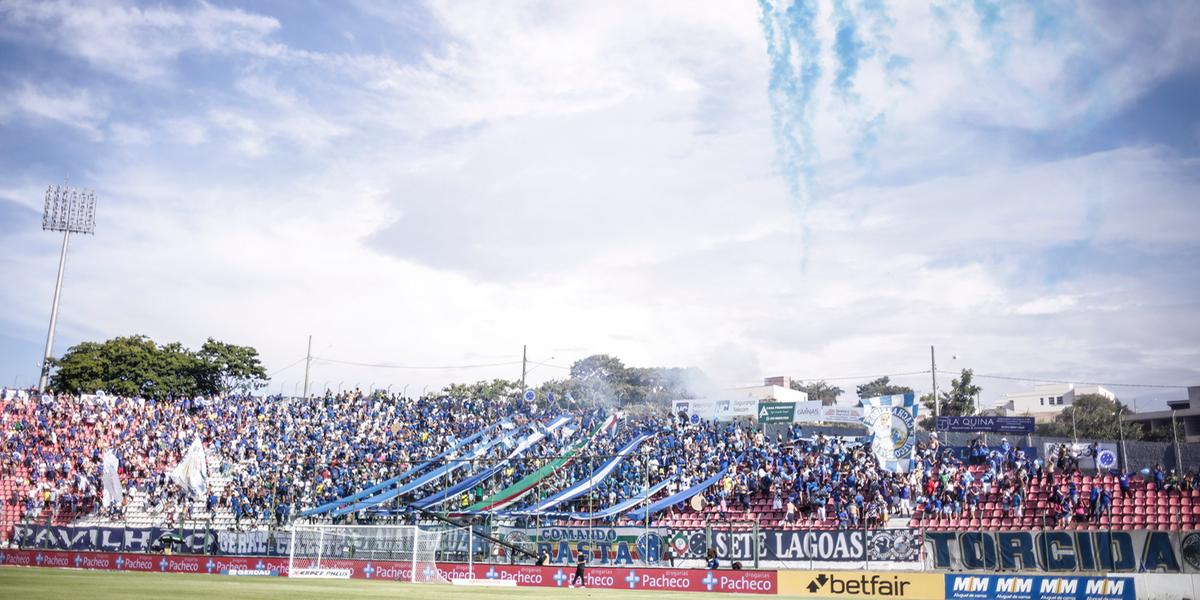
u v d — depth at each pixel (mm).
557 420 79062
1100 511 54500
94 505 70062
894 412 58375
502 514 58281
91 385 107750
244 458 78062
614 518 62438
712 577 47719
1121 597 41031
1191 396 105688
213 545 59281
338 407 89750
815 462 65312
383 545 54156
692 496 62719
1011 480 58719
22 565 60719
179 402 92062
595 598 37562
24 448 77562
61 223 122250
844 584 45281
